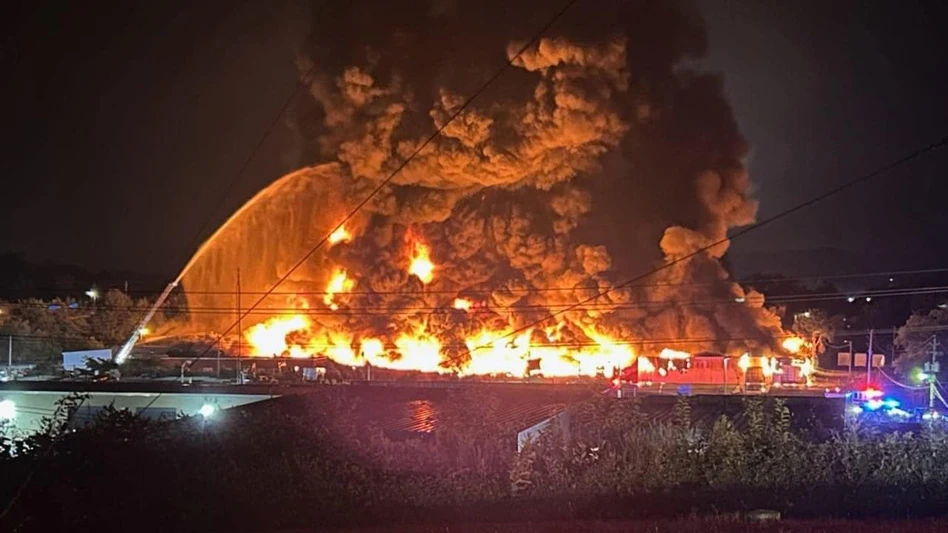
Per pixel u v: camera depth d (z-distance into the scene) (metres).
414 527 10.74
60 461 11.41
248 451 12.11
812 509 11.45
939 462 12.21
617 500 11.69
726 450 12.41
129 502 11.05
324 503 11.30
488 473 12.11
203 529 10.82
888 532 10.29
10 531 10.35
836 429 15.20
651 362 49.84
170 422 12.52
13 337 45.53
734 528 10.41
